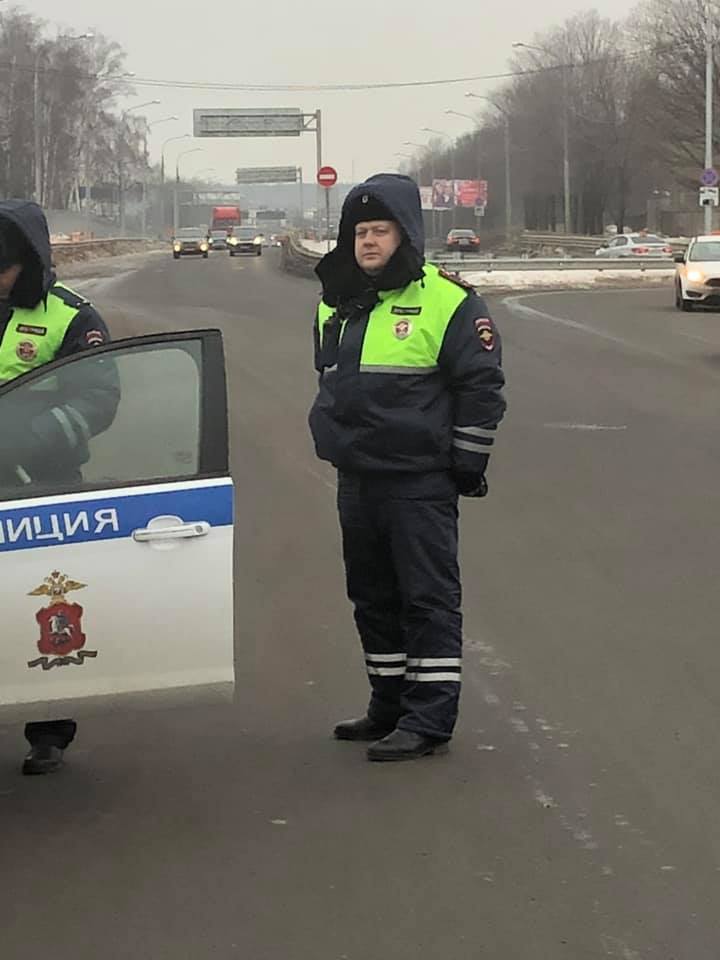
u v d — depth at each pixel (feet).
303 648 21.61
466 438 16.42
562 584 25.20
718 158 247.29
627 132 288.10
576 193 310.45
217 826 14.98
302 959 12.10
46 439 14.34
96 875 13.83
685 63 250.57
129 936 12.55
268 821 15.11
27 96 302.25
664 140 265.95
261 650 21.53
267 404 49.57
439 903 13.14
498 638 21.91
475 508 32.04
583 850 14.26
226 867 13.97
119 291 122.72
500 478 35.68
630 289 123.34
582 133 299.58
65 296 16.74
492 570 26.27
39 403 14.56
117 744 17.62
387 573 17.20
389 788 15.99
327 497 33.60
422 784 16.10
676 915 12.85
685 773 16.37
